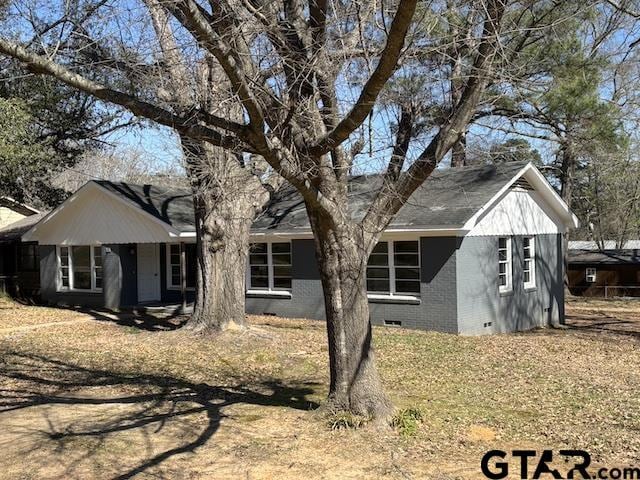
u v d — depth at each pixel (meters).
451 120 7.38
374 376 7.77
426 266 16.67
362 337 7.70
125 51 7.80
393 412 7.79
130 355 12.88
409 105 8.02
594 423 7.90
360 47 7.98
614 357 13.08
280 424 7.82
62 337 15.67
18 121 16.73
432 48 7.26
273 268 20.03
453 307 16.22
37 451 6.95
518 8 9.24
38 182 24.84
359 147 7.88
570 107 19.69
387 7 7.12
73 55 8.85
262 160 14.85
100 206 21.80
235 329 14.40
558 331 18.62
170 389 10.02
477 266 16.86
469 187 17.56
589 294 37.84
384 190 7.73
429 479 6.00
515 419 8.05
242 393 9.69
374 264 17.80
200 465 6.48
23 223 28.39
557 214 20.89
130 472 6.30
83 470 6.38
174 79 7.67
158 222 19.91
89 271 22.91
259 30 6.79
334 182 7.54
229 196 12.62
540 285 19.83
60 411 8.71
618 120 20.67
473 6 6.81
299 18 7.32
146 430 7.70
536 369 11.42
